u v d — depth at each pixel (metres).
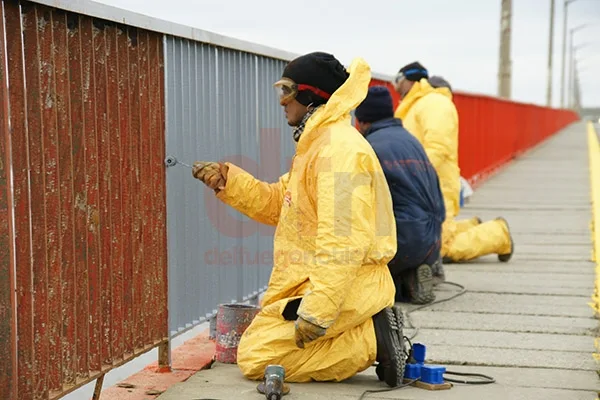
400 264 6.67
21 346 3.47
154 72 4.54
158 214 4.63
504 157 22.72
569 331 6.00
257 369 4.50
